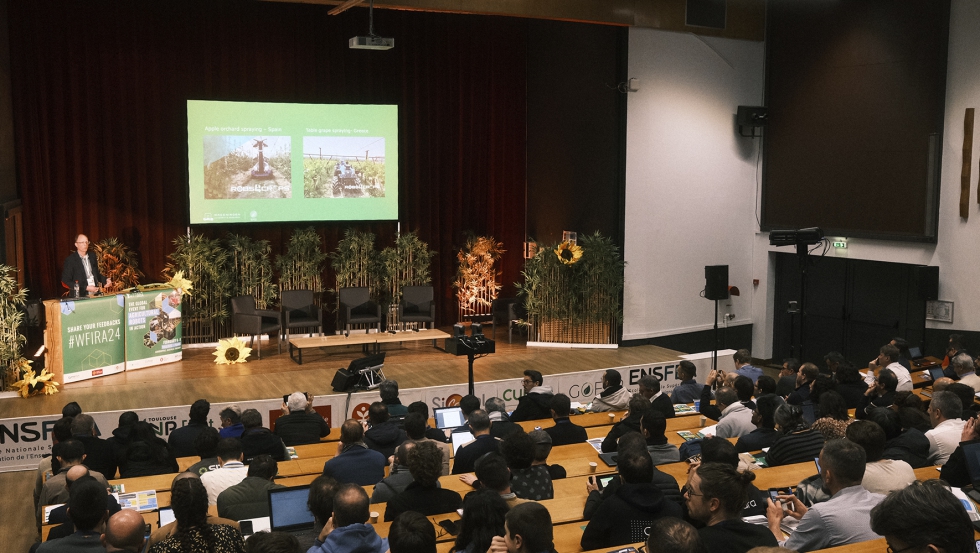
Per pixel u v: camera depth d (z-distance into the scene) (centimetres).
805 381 769
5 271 962
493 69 1434
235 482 513
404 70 1377
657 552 246
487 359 1188
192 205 1252
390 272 1346
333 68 1338
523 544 284
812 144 1273
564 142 1369
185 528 332
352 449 531
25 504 786
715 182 1328
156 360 1131
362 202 1345
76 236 1230
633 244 1270
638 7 1201
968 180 1084
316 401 956
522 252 1486
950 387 639
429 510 429
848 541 342
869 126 1191
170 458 616
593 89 1294
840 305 1286
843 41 1216
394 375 1083
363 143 1336
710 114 1307
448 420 721
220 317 1253
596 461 584
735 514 316
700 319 1344
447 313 1465
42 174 1201
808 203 1288
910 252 1158
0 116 1090
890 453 514
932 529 188
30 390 951
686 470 520
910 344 1193
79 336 1028
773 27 1315
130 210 1253
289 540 313
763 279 1368
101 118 1228
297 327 1226
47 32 1183
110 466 624
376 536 342
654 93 1256
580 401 1095
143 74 1240
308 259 1309
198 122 1243
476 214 1462
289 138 1294
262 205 1288
